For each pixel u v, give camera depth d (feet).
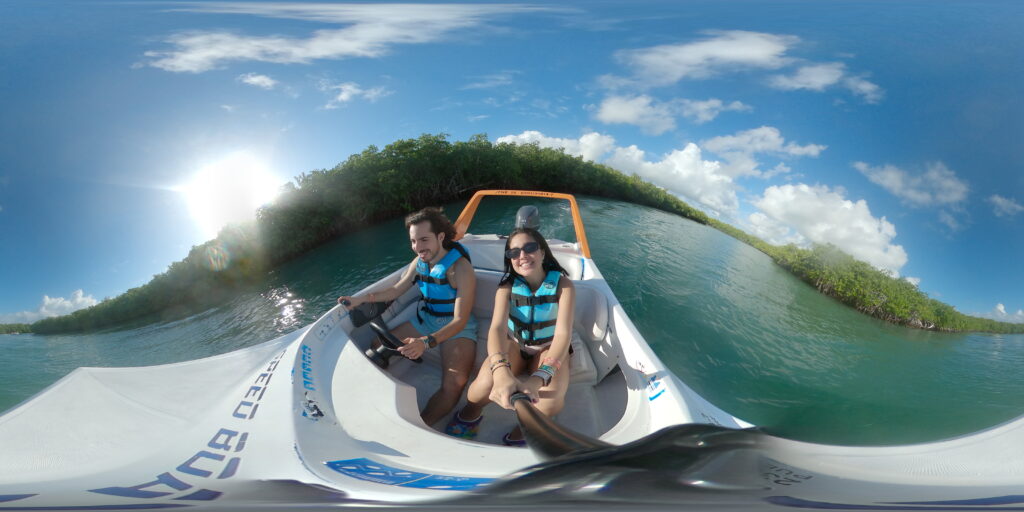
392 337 9.21
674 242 43.04
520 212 13.10
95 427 5.08
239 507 2.18
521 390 7.06
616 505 1.40
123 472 3.81
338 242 55.98
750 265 40.78
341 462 4.64
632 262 34.27
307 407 6.45
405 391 7.30
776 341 25.91
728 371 21.91
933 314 36.06
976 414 20.63
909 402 21.21
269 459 4.41
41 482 3.40
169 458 4.38
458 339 9.38
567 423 8.71
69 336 43.65
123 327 44.14
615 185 71.41
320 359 8.22
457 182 72.38
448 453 5.43
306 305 39.88
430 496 2.09
